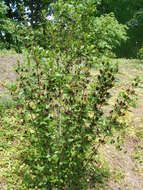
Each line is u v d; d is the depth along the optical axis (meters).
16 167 7.98
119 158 9.59
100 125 6.74
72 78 6.64
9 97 10.80
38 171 6.72
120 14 33.12
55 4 6.81
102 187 8.20
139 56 21.67
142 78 15.60
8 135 9.09
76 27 6.79
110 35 21.47
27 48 6.58
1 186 7.44
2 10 22.31
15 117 9.74
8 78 12.45
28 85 6.62
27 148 7.07
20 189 7.36
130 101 6.97
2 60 14.46
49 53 6.48
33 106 6.50
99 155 9.06
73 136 6.54
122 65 17.67
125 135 10.62
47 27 6.88
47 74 6.45
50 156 6.50
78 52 6.66
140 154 10.12
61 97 6.68
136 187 8.78
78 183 7.49
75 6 6.80
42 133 6.52
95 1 7.68
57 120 6.70
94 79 6.88
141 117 11.90
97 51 6.88
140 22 32.97
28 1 27.95
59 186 6.86
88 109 6.57
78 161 6.82
